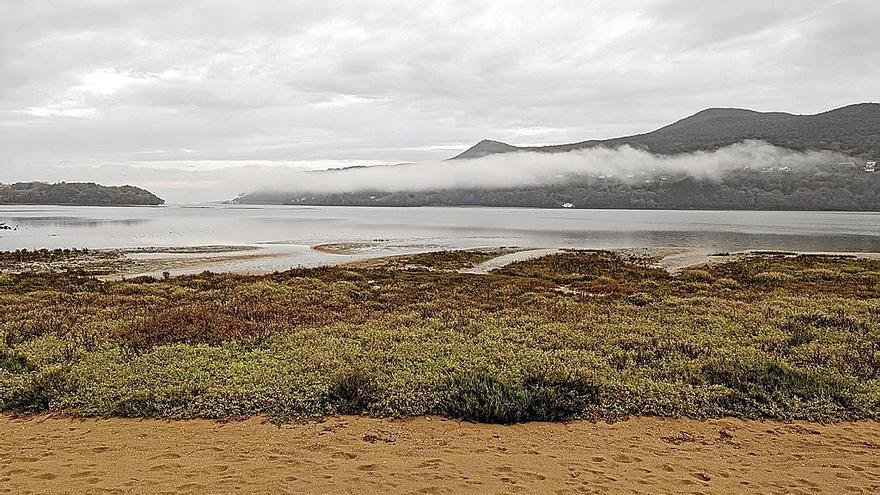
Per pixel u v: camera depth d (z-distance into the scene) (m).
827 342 14.93
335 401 9.91
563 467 7.55
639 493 6.81
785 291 27.50
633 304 22.31
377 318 18.23
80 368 11.39
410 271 40.38
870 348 14.12
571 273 40.28
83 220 135.75
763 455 8.16
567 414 9.60
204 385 10.54
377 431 8.84
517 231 104.25
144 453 7.85
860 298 25.22
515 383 10.42
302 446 8.19
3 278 31.00
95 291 25.41
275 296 23.34
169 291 25.83
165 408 9.59
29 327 15.49
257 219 152.12
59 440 8.36
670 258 55.72
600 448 8.31
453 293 24.97
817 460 8.00
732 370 11.55
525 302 22.30
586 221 154.75
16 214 178.75
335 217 174.00
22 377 10.81
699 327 16.98
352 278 33.31
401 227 115.94
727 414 9.87
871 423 9.55
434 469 7.39
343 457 7.79
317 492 6.64
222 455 7.79
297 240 77.25
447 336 15.18
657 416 9.75
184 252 57.72
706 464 7.79
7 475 7.05
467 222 144.00
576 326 16.81
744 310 20.11
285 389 10.34
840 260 51.03
